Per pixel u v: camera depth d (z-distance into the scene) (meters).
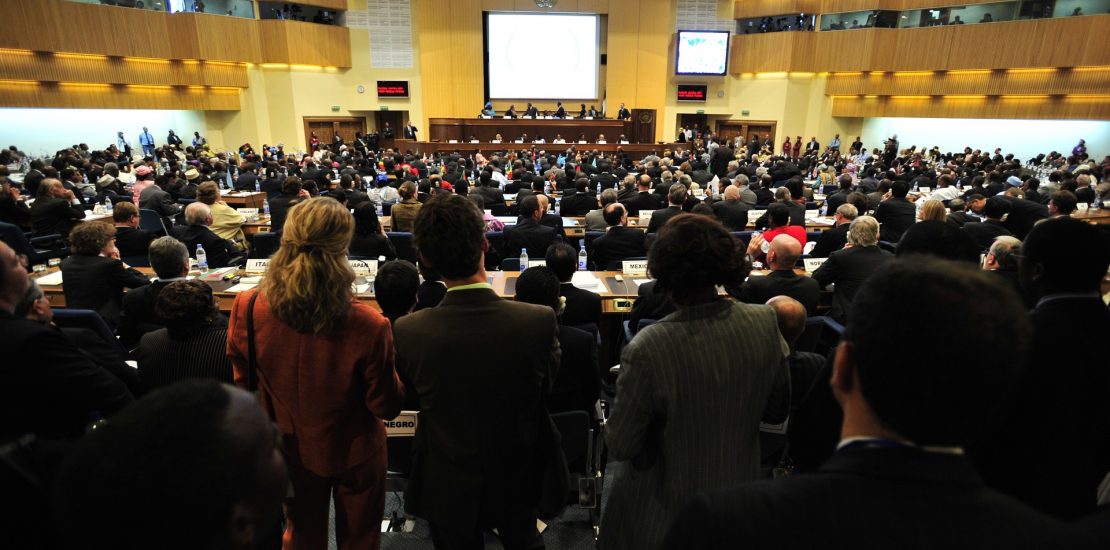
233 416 0.65
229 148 17.64
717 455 1.30
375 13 18.44
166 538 0.57
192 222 4.78
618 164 13.57
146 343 1.99
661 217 5.31
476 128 17.86
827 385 1.33
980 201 5.91
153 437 0.58
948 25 16.30
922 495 0.58
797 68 18.47
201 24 15.66
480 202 5.92
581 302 2.97
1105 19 14.05
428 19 18.61
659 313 2.92
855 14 17.64
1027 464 1.27
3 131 13.98
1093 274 1.28
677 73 19.03
